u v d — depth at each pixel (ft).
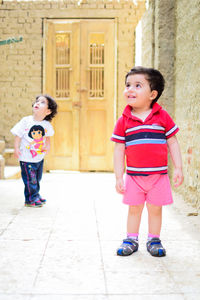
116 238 9.29
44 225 10.50
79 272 7.06
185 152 14.19
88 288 6.35
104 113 24.17
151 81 7.86
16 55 24.17
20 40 21.91
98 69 24.08
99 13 23.81
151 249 8.05
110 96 24.03
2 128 24.53
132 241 8.20
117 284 6.52
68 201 13.98
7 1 23.99
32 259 7.75
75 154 24.25
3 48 24.18
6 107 24.43
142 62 20.42
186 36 14.35
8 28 24.04
